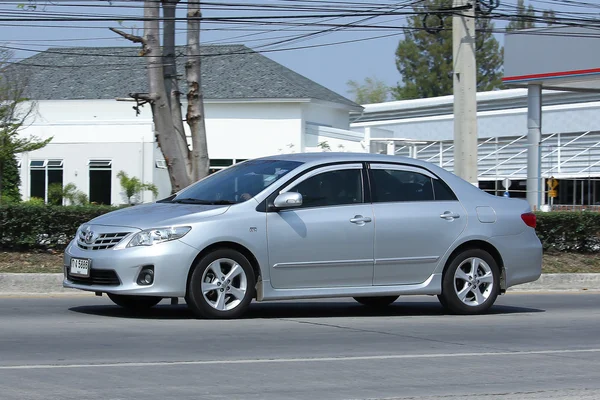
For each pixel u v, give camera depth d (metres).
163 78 26.34
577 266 25.62
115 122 50.62
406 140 52.84
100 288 14.33
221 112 59.47
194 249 14.31
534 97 42.81
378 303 17.92
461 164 27.36
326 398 9.58
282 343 13.01
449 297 16.38
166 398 9.36
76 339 12.93
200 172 26.81
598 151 54.12
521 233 17.00
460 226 16.38
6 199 38.06
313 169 15.55
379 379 10.66
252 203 14.95
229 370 10.93
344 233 15.38
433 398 9.71
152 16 26.05
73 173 50.75
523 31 42.06
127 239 14.27
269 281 14.94
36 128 51.03
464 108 27.34
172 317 15.35
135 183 47.84
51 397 9.25
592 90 46.06
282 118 58.88
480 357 12.40
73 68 63.59
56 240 23.38
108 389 9.70
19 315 15.57
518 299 20.80
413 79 118.56
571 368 11.74
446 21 114.00
